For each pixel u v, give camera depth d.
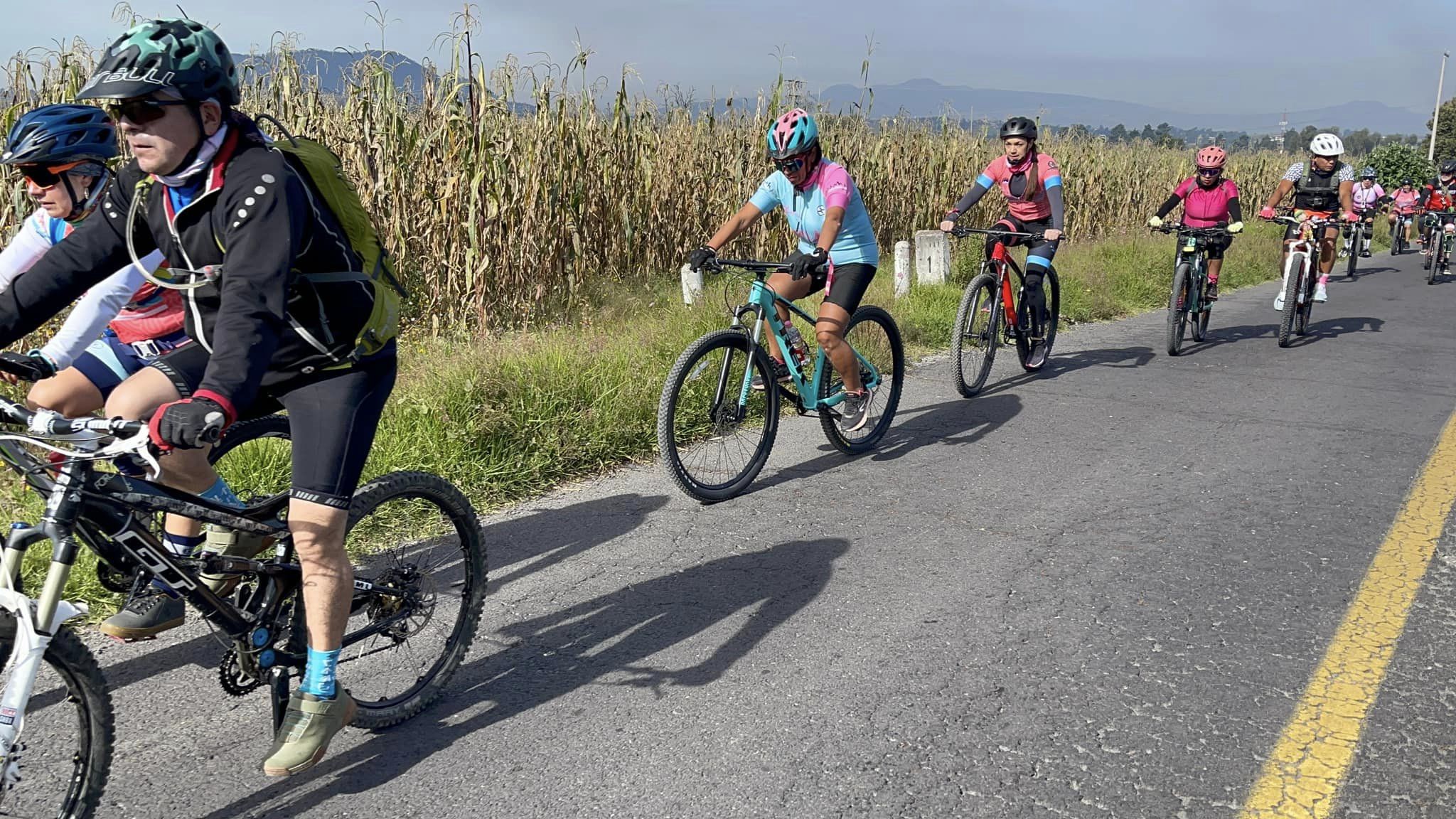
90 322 2.85
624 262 10.34
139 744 2.75
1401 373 7.80
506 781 2.62
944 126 15.10
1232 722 2.87
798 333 5.26
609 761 2.70
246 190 2.25
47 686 2.51
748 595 3.76
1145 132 20.84
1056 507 4.72
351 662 3.12
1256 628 3.45
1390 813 2.46
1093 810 2.47
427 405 5.21
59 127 2.86
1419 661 3.22
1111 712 2.92
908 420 6.43
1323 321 10.62
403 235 8.28
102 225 2.47
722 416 4.89
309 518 2.51
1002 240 7.19
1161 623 3.49
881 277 11.31
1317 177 10.88
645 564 4.06
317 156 2.44
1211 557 4.08
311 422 2.52
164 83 2.13
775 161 4.98
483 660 3.29
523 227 8.75
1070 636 3.39
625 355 6.47
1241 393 7.09
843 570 3.98
